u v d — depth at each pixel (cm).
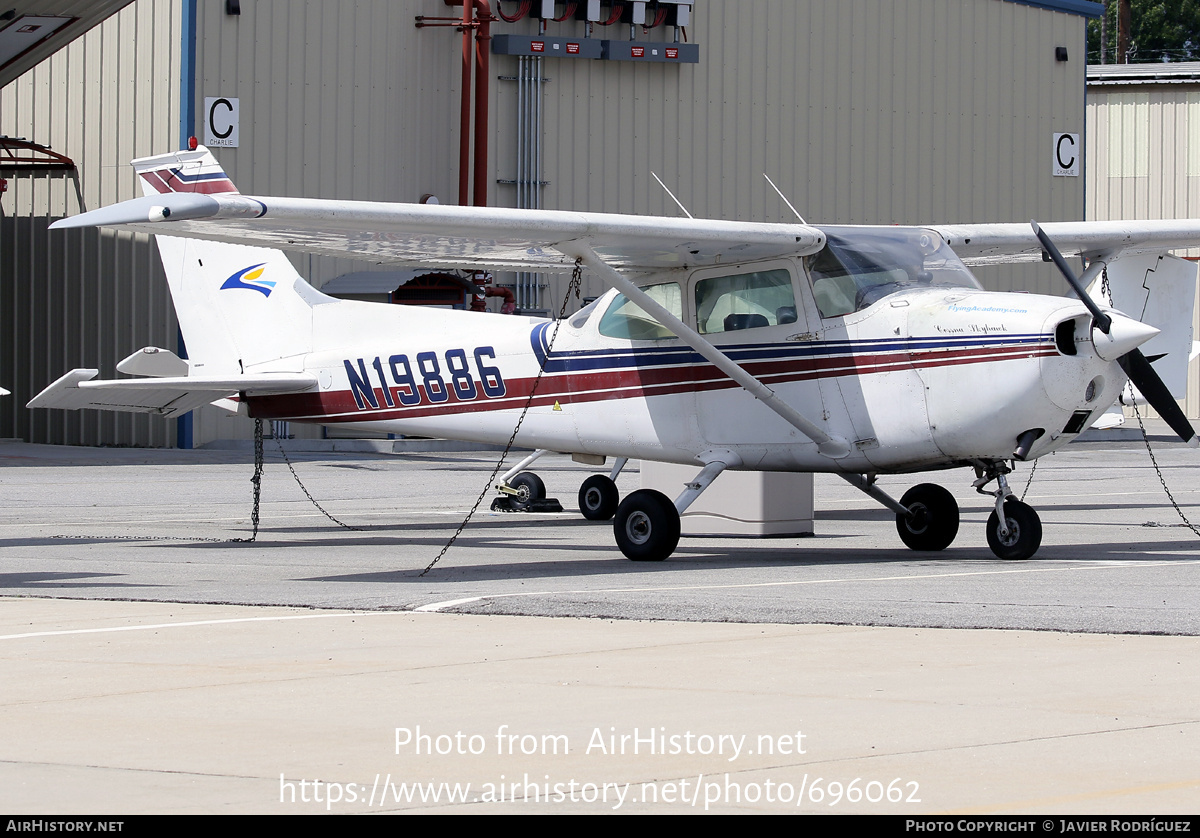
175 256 3028
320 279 5994
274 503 3603
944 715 1059
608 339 2448
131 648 1381
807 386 2217
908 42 7019
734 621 1527
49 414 6062
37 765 936
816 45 6838
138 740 1002
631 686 1177
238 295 2961
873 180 6969
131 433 5900
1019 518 2191
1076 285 2095
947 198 7131
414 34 6188
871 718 1052
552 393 2531
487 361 2625
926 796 852
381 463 5253
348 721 1058
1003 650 1331
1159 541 2517
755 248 2198
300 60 5919
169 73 5759
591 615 1568
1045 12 7319
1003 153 7256
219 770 922
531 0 6312
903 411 2130
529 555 2384
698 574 2044
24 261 6072
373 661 1302
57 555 2373
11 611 1658
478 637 1436
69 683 1205
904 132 7025
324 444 5869
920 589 1800
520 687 1177
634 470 4897
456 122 6294
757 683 1186
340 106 6003
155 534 2788
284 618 1586
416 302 5928
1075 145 7412
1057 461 5469
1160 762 924
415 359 2723
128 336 5853
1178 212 8894
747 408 2277
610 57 6425
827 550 2439
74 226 1864
